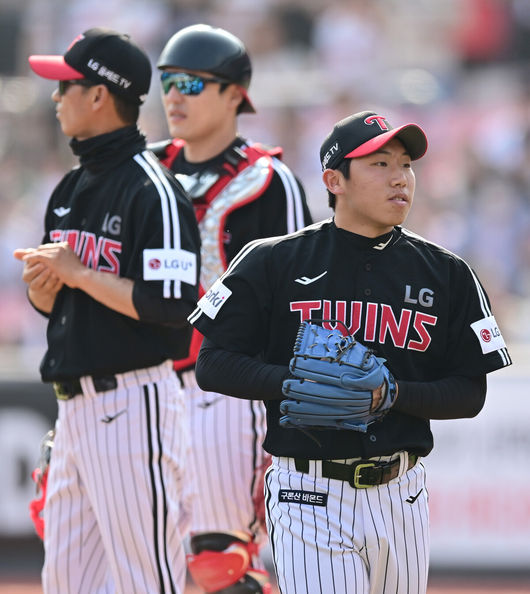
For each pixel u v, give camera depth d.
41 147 40.84
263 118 40.50
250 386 10.93
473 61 44.25
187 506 16.92
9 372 24.47
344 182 10.94
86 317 13.78
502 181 40.00
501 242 38.38
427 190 39.50
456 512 23.19
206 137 16.64
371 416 10.53
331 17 44.62
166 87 16.67
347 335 10.84
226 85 16.56
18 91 42.28
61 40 45.84
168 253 13.53
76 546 14.30
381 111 40.78
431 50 44.44
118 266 13.86
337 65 44.19
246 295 11.20
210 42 16.45
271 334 11.26
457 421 23.23
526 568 23.03
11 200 38.88
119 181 13.95
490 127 41.00
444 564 23.19
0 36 46.16
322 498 10.82
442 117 40.97
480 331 11.16
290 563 10.78
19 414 24.02
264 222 16.36
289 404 10.49
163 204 13.68
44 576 14.59
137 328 13.69
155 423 13.76
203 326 11.32
